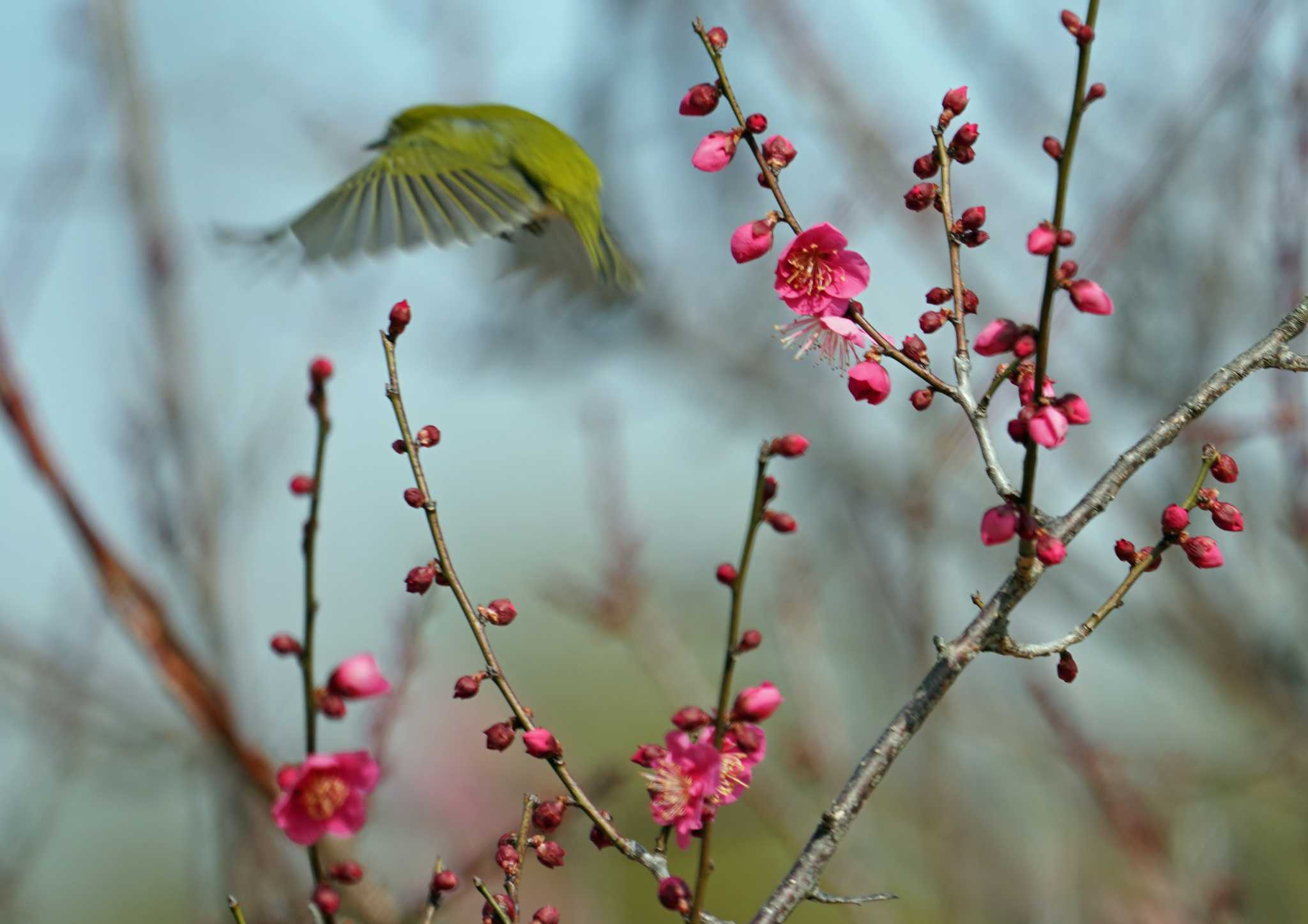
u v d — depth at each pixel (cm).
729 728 481
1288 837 1141
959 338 556
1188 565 1114
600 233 908
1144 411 1124
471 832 1171
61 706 871
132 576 784
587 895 1195
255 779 793
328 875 455
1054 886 1077
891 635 1191
